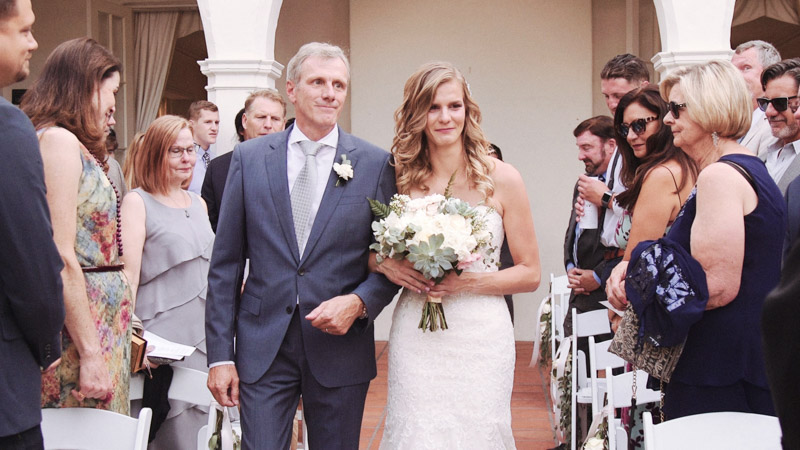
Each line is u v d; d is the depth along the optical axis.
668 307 2.69
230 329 3.13
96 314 2.95
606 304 4.18
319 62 3.14
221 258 3.17
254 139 3.29
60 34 9.24
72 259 2.78
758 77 4.57
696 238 2.73
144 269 3.88
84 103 2.95
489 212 3.23
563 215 8.57
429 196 3.16
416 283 3.10
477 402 3.16
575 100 8.55
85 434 2.48
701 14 6.16
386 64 8.66
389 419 3.28
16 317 2.17
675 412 2.85
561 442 5.11
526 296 8.67
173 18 10.06
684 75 2.93
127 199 3.90
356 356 3.15
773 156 4.24
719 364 2.73
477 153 3.26
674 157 3.61
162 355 3.35
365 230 3.18
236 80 6.45
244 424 3.05
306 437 3.53
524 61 8.58
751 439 2.35
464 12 8.60
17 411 2.14
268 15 6.47
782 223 2.74
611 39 9.09
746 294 2.72
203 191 5.21
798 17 9.38
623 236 4.26
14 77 2.36
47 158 2.79
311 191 3.15
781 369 1.25
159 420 3.58
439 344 3.20
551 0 8.53
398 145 3.31
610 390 2.97
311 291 3.07
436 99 3.18
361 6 8.67
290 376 3.10
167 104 14.59
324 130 3.20
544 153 8.59
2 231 2.11
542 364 5.34
